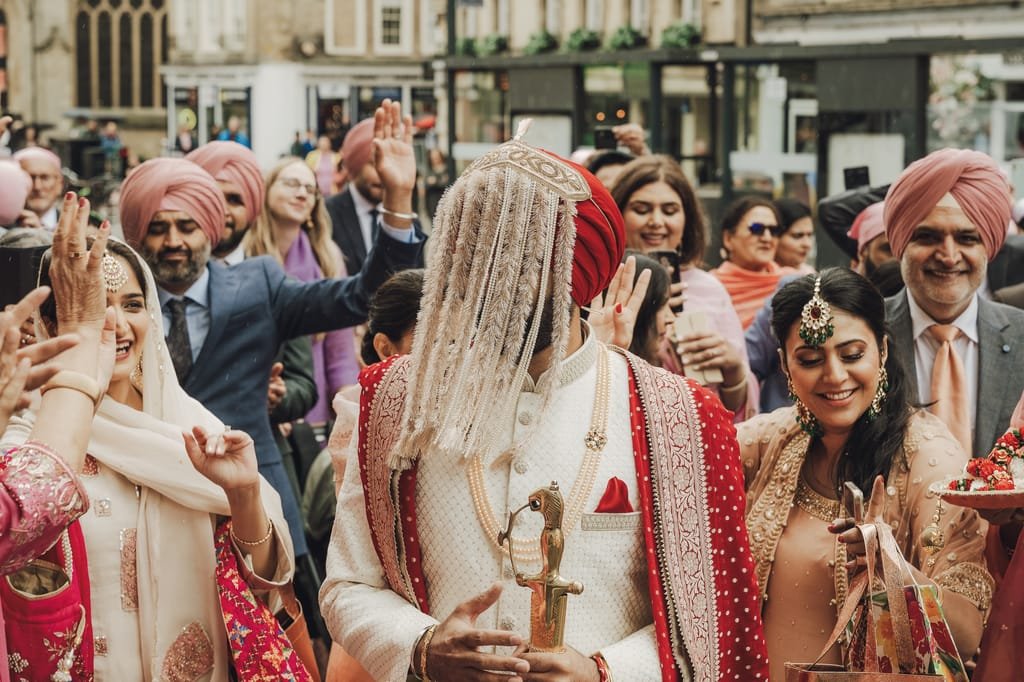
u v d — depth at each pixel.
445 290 2.85
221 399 5.32
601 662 2.76
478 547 2.84
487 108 25.14
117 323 3.62
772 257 8.12
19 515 2.86
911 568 3.17
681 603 2.82
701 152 20.39
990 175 4.65
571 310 2.89
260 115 50.69
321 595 3.05
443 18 33.66
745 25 19.91
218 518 3.63
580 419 2.87
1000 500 3.31
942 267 4.62
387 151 5.31
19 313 2.91
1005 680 3.37
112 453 3.56
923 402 4.70
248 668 3.53
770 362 6.09
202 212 5.39
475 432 2.79
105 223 3.17
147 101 64.38
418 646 2.76
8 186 7.33
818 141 18.36
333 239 8.76
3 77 63.88
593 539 2.83
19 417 3.56
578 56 22.95
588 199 2.83
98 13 63.91
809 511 3.79
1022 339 4.68
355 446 3.08
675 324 5.14
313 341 7.05
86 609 3.40
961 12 17.23
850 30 18.77
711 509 2.90
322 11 50.12
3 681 2.96
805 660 3.67
